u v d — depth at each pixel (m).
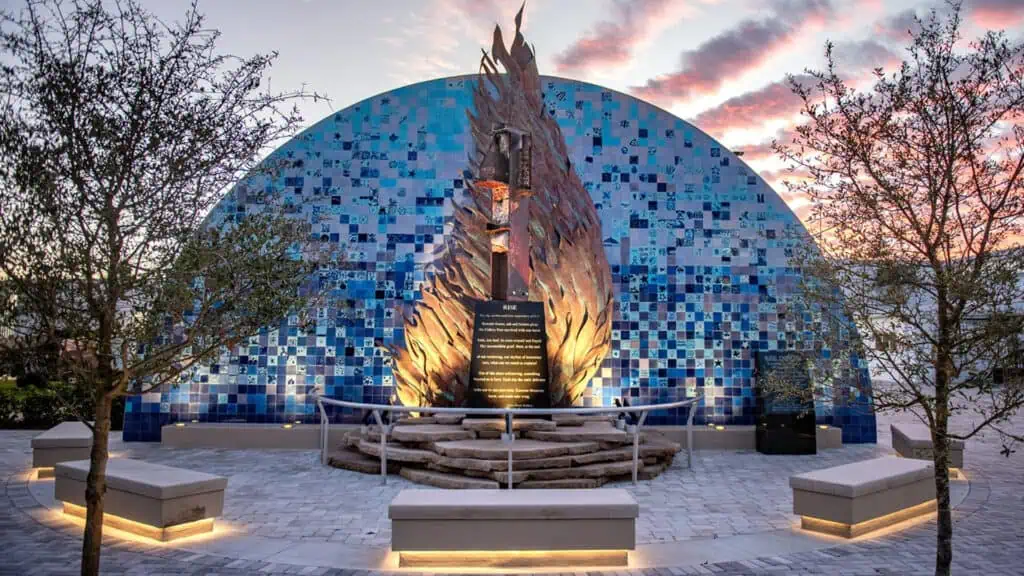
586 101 18.39
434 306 17.03
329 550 8.55
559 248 17.03
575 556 7.95
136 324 6.70
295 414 17.44
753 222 18.20
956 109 6.85
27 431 19.91
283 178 17.84
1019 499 11.43
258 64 6.90
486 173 14.69
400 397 17.05
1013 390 6.71
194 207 6.69
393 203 17.97
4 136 6.12
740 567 7.95
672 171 18.27
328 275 17.61
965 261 6.94
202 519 9.27
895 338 7.01
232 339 6.99
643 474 13.17
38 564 7.90
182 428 16.86
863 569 7.88
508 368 14.25
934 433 6.98
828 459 15.57
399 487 12.28
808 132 7.57
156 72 6.53
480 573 7.70
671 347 17.78
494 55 17.88
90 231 6.45
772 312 17.94
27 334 6.38
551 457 12.38
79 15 6.43
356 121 18.19
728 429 17.06
